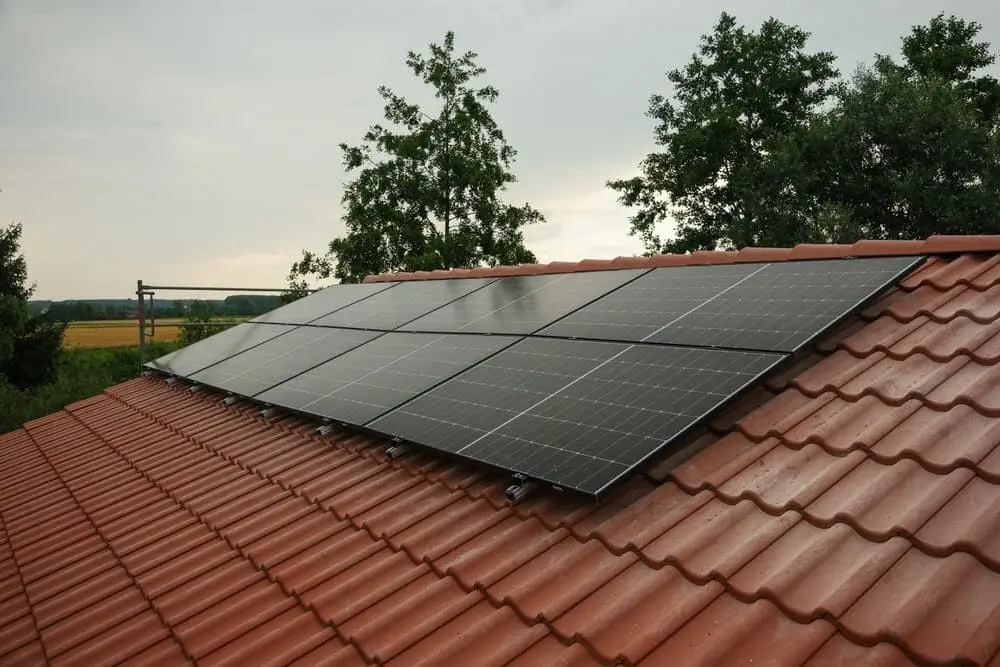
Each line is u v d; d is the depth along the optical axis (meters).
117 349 55.62
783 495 3.99
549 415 5.30
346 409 7.11
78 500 8.30
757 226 39.22
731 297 6.41
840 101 39.59
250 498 6.68
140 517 7.16
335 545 5.25
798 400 4.98
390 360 8.18
